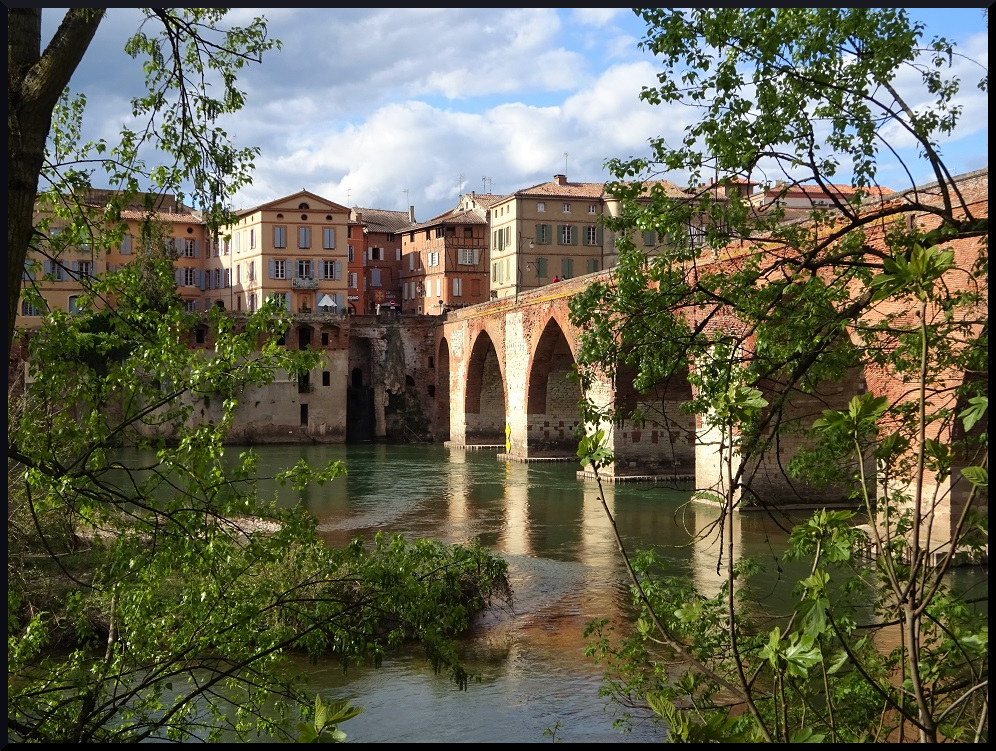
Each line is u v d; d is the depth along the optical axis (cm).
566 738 1351
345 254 7550
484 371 6312
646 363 930
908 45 815
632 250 974
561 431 5284
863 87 855
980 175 1909
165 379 948
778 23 857
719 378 869
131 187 920
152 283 974
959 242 1914
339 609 939
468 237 8650
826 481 848
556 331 4962
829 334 830
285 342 6931
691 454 4306
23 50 734
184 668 859
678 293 952
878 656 821
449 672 1642
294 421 6819
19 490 1074
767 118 884
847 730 732
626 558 589
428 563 1004
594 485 4253
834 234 880
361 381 7288
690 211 967
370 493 4100
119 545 895
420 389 7188
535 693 1557
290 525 948
